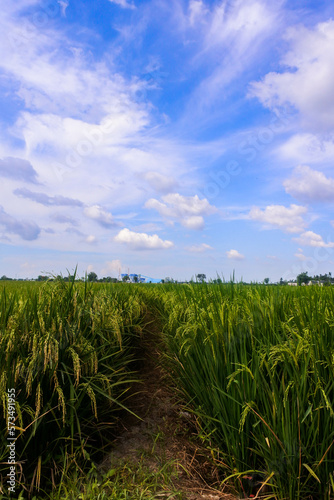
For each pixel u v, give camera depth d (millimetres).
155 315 6273
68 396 2805
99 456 2877
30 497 2318
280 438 2285
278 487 2238
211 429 2898
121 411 3539
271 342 2705
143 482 2451
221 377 2756
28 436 2520
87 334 3443
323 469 2201
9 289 4809
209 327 3184
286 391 2176
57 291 3352
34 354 2488
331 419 2215
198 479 2631
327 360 2252
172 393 3900
